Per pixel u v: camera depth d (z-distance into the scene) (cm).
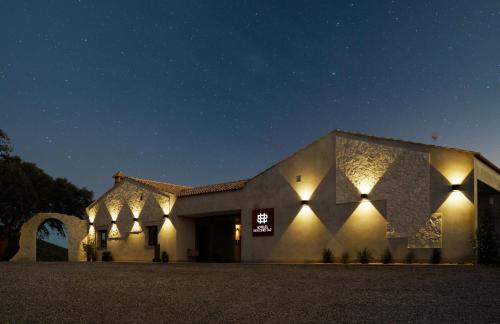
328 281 1032
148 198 2864
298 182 2130
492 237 1595
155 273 1353
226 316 575
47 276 1259
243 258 2300
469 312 591
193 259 2750
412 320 539
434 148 1733
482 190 2022
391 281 1012
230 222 2900
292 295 775
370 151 1905
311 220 2055
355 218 1908
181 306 660
